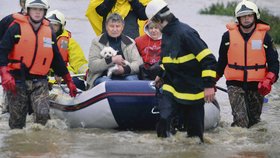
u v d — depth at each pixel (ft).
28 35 100.63
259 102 107.04
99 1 118.52
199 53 87.86
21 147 90.63
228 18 307.58
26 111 102.73
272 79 104.12
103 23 119.55
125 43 110.01
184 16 311.68
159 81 92.84
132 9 119.65
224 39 106.73
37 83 102.27
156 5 89.40
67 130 103.09
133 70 108.58
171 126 94.17
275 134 100.53
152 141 93.45
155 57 109.60
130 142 93.91
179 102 90.22
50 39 102.17
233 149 90.12
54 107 111.04
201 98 90.17
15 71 101.04
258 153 87.86
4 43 99.35
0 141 94.17
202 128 92.22
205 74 87.66
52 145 92.07
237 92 105.70
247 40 105.29
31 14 100.68
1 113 119.24
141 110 101.24
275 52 105.09
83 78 122.21
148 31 110.11
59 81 115.03
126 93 101.30
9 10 303.68
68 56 122.83
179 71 89.92
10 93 101.40
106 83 102.73
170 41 89.56
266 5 369.30
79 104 104.73
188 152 87.86
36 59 101.14
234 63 105.91
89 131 102.53
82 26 249.14
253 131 103.14
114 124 102.78
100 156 85.61
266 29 105.40
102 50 107.96
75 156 85.61
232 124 106.32
